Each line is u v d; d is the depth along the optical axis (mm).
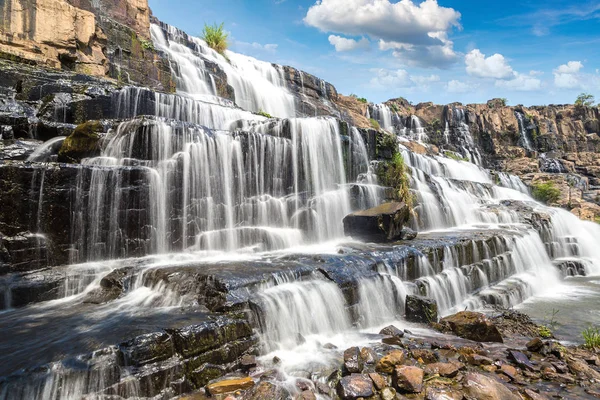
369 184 15359
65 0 15594
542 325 9461
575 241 19000
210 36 26109
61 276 7500
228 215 10867
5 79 11812
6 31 13320
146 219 9180
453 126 45344
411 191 16469
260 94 25062
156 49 18922
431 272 11156
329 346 6914
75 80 13320
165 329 5559
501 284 12844
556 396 5672
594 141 47812
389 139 17562
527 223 18578
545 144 46625
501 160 44188
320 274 8375
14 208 7508
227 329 6016
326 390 5520
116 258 8727
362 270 9086
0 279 7047
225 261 8852
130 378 4930
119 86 14031
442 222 17609
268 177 12070
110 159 9555
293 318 7082
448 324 8289
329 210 13336
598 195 34594
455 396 5395
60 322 5992
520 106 48438
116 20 17641
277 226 12070
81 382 4648
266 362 6172
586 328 9375
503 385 5691
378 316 8742
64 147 9609
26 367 4469
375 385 5695
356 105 36812
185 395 5254
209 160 10500
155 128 9812
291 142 12805
